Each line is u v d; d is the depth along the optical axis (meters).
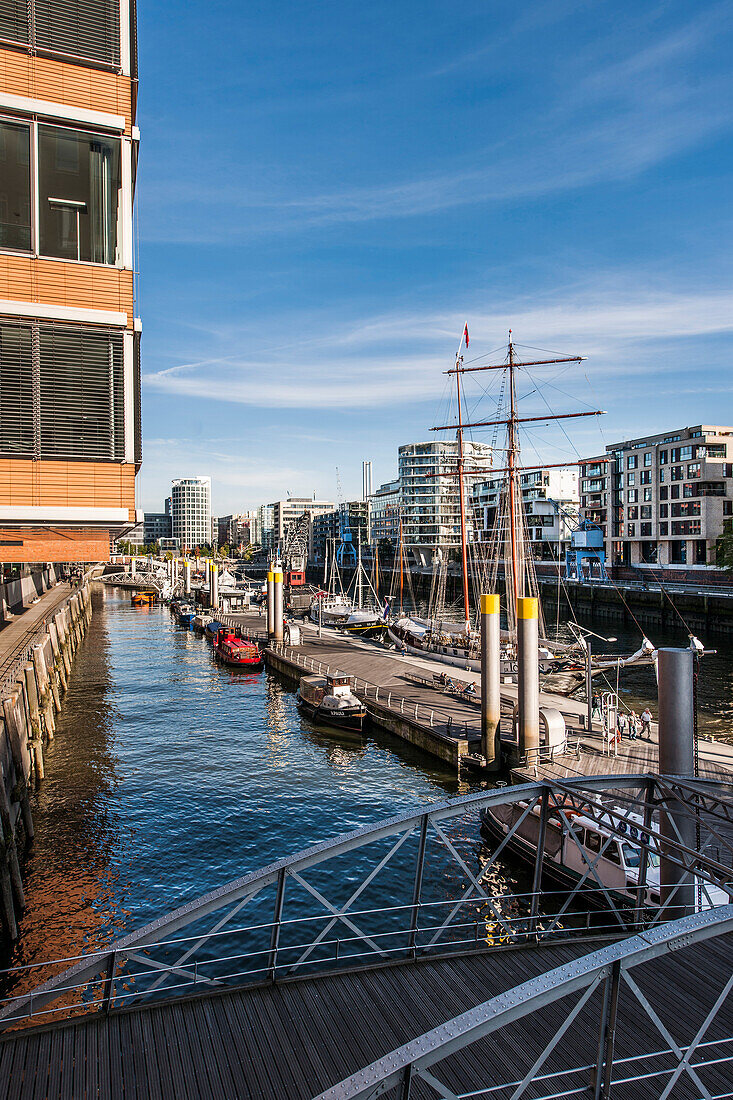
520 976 13.05
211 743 42.47
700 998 12.38
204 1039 11.14
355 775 36.03
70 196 24.36
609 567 119.00
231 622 89.69
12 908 21.77
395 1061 6.14
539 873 14.73
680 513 105.56
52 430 23.91
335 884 24.73
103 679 63.81
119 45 25.06
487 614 34.09
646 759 31.62
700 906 15.86
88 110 24.42
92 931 21.97
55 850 27.69
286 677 61.47
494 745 34.25
